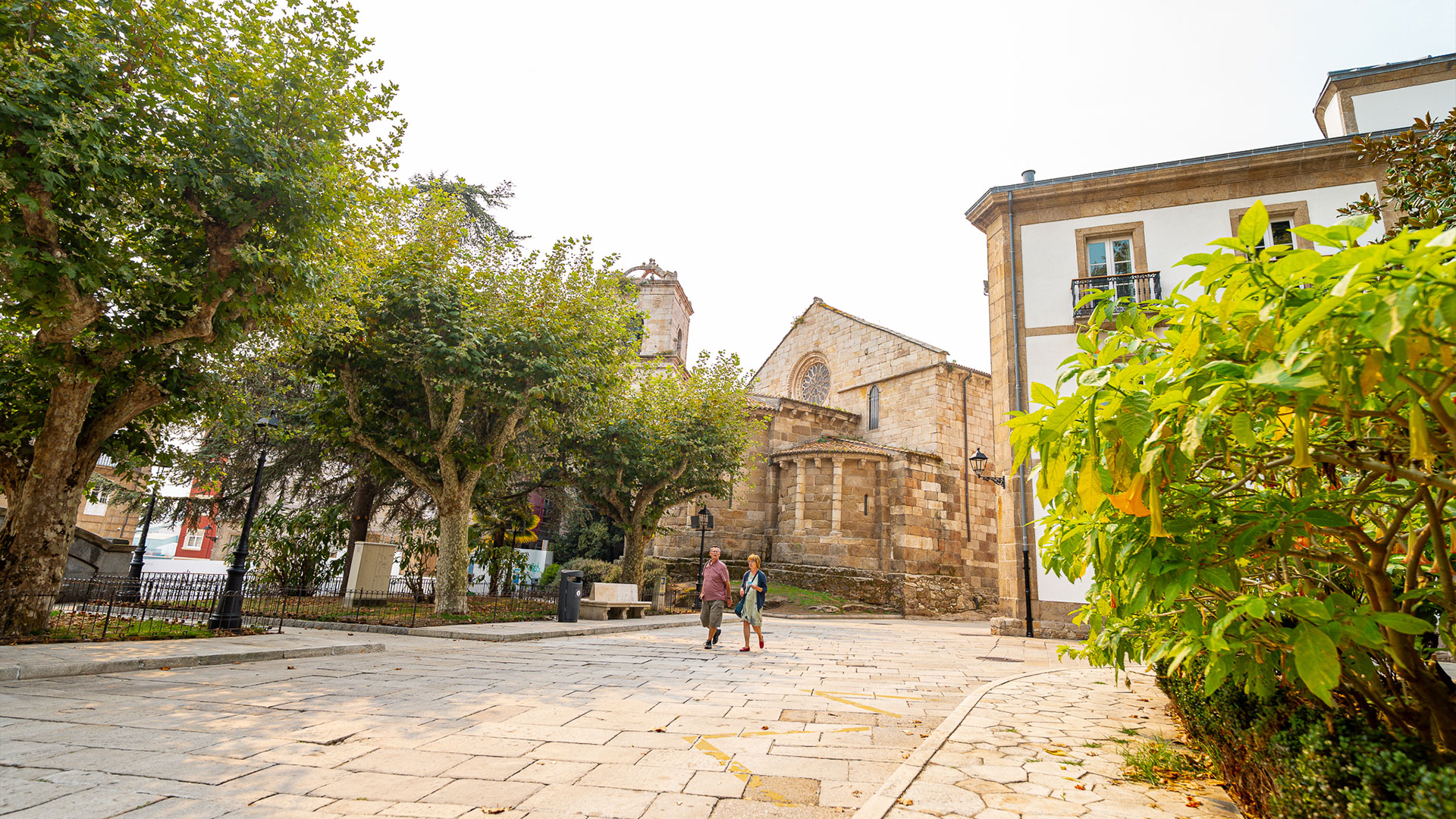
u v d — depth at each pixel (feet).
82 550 48.11
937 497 90.27
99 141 21.43
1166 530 8.30
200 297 27.20
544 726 17.07
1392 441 7.35
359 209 34.37
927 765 13.56
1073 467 8.28
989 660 35.17
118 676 21.44
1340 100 52.90
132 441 33.45
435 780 12.60
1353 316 5.70
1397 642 7.96
